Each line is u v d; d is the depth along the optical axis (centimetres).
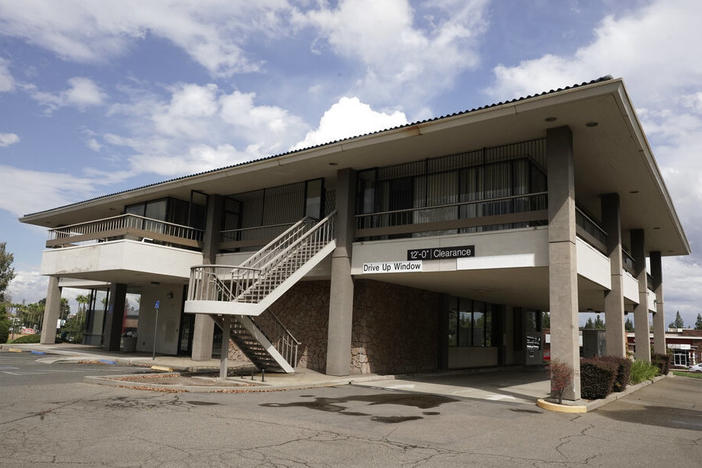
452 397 1304
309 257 1658
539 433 873
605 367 1288
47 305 2991
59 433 713
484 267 1407
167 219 2167
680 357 5862
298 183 1973
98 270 1948
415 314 2042
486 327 2633
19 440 668
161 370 1738
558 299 1245
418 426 884
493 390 1505
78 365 1798
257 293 1548
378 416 969
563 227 1268
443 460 658
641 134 1379
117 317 2483
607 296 1805
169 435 723
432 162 1656
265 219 2089
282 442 714
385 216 1719
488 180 1550
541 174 1558
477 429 880
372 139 1503
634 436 887
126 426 772
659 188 1778
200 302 1347
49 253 2203
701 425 1038
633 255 2402
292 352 1925
